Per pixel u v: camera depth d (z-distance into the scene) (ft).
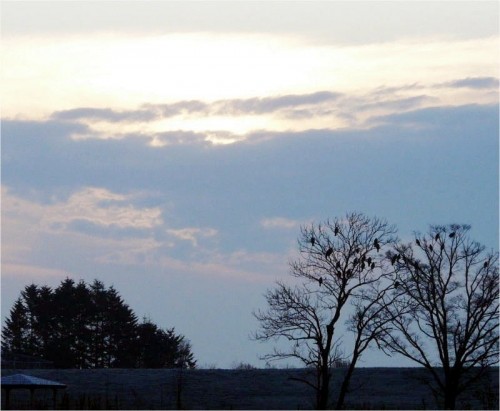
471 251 321.73
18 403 328.70
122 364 599.16
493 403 331.77
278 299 311.06
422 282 317.22
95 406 328.49
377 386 389.80
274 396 377.91
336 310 309.63
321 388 316.40
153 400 365.20
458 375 318.04
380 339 313.53
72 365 590.96
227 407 349.82
